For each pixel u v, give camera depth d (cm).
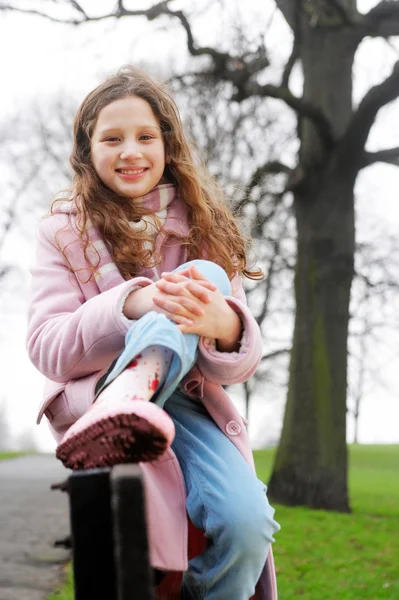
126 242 221
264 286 1589
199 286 189
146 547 116
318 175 1175
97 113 229
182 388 215
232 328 199
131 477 117
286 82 1269
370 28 1151
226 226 249
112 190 231
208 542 201
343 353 1165
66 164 2038
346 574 692
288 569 708
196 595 203
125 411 146
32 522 897
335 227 1176
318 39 1217
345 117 1206
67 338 202
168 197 234
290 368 1182
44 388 220
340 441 1151
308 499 1135
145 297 193
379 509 1184
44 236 229
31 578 591
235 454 206
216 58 1148
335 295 1169
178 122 238
